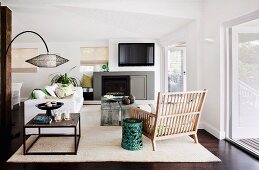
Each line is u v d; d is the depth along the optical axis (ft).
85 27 20.56
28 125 9.83
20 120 16.85
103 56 25.43
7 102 13.83
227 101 12.15
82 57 25.40
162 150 10.46
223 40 12.19
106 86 24.57
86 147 10.87
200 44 14.42
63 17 17.60
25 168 8.70
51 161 9.29
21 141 11.84
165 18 15.19
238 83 12.12
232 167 8.76
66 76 23.11
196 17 14.37
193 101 10.80
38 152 10.11
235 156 9.84
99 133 13.20
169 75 24.49
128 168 8.69
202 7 14.38
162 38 23.43
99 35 23.15
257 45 12.17
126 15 15.66
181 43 19.98
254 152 9.96
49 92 15.16
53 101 12.30
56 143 11.39
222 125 12.28
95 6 14.34
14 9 15.43
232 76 12.01
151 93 24.73
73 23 19.40
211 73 13.32
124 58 24.48
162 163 9.14
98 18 17.48
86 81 24.71
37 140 11.85
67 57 25.27
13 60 25.13
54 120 10.69
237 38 11.96
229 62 12.10
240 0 10.44
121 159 9.48
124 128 10.68
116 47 24.76
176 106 10.39
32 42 24.86
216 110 12.75
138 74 24.61
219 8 12.26
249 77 12.23
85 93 24.54
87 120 16.51
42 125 9.84
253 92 12.23
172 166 8.86
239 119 12.27
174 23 16.42
